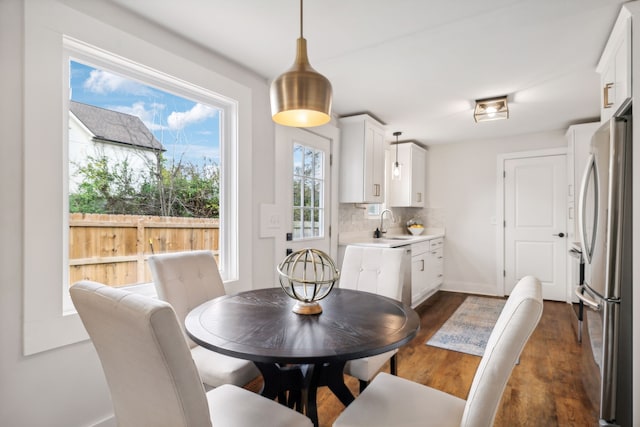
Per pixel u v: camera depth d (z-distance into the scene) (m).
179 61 2.01
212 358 1.58
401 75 2.56
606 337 1.72
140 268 1.93
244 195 2.45
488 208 4.71
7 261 1.36
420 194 4.94
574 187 3.79
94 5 1.63
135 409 0.93
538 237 4.37
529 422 1.81
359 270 2.16
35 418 1.43
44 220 1.45
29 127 1.41
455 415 1.14
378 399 1.22
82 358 1.58
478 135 4.49
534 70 2.46
